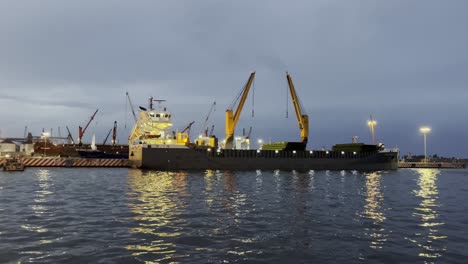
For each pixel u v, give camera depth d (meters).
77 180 50.12
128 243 15.17
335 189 41.69
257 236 16.86
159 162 78.50
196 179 54.53
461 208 26.84
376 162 99.94
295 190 39.66
